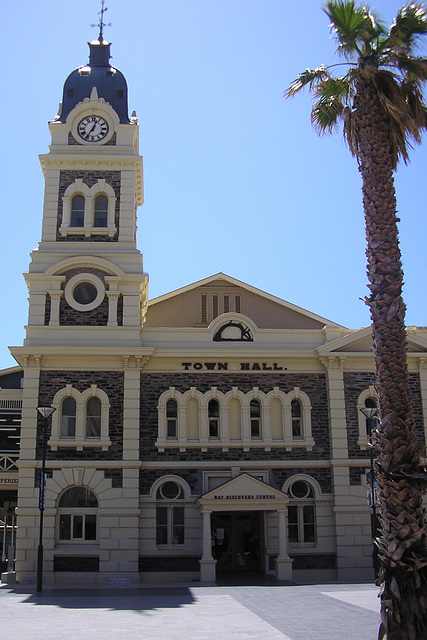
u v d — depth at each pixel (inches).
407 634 503.5
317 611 705.6
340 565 1192.8
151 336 1274.6
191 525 1194.0
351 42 676.7
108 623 634.2
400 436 541.0
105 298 1275.8
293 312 1503.4
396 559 515.5
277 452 1245.1
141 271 1291.8
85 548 1162.0
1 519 1590.8
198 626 612.4
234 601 808.9
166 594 909.2
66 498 1191.6
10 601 833.5
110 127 1368.1
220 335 1286.9
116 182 1346.0
